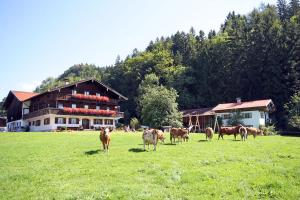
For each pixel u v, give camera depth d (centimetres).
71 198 1125
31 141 3175
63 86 6391
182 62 11506
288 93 7519
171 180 1343
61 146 2662
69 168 1642
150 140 2277
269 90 7762
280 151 2189
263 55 8156
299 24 8488
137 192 1175
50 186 1296
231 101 8644
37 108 7038
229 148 2372
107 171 1532
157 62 11244
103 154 2077
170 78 10012
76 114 6419
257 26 8775
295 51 7938
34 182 1376
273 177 1372
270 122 6762
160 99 6359
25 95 7700
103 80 12525
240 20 11825
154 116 6247
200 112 7819
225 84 8906
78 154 2127
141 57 11762
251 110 6675
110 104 7194
